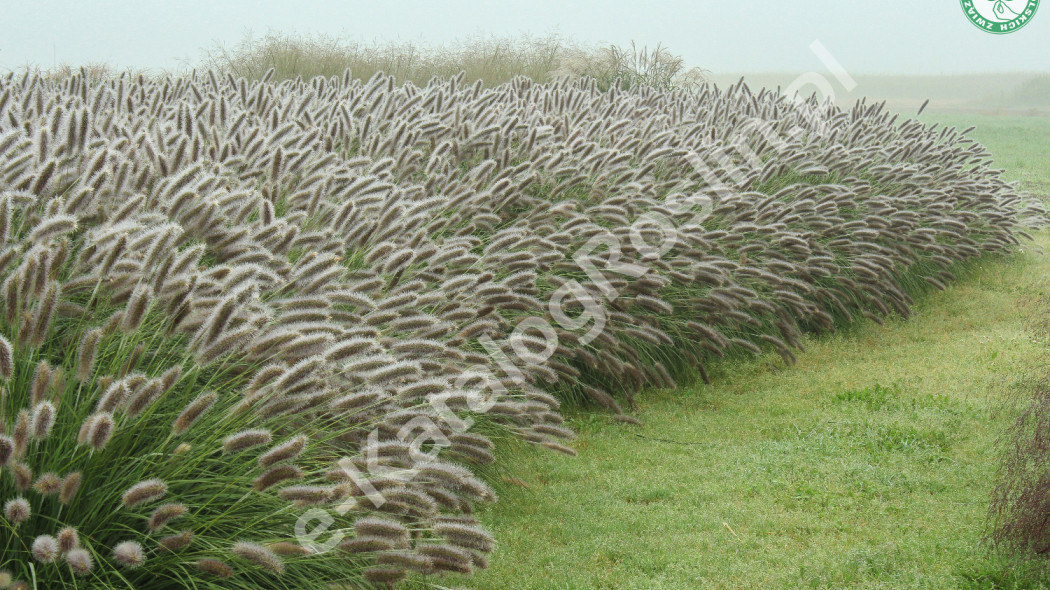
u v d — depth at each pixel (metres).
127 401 2.74
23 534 2.86
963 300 9.05
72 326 3.47
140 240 3.08
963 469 5.10
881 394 6.37
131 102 6.84
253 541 3.19
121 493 3.02
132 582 2.99
